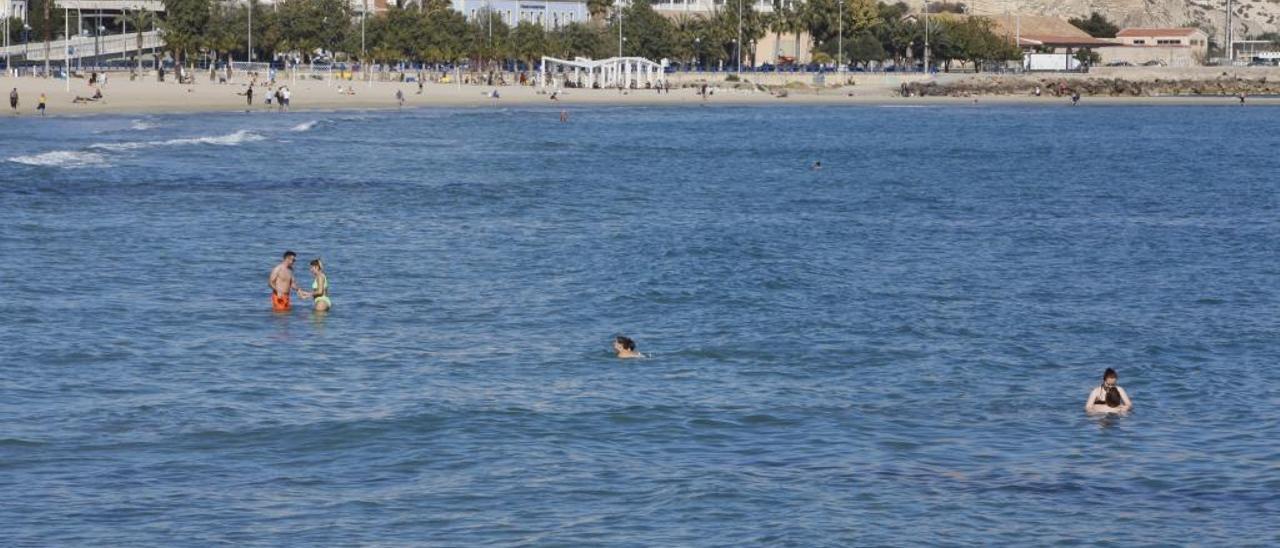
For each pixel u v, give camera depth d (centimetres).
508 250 9244
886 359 6012
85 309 6762
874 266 8812
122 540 3616
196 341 6103
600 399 5188
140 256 8519
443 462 4362
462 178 14388
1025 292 7925
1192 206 13112
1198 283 8375
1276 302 7719
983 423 4950
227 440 4553
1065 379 5697
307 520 3806
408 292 7531
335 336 6303
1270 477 4334
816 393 5356
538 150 18612
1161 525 3872
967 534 3772
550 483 4156
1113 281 8412
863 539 3719
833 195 13700
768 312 7094
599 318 6894
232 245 9106
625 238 9981
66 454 4344
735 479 4216
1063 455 4553
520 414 4941
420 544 3644
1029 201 13400
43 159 14125
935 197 13662
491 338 6359
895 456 4506
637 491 4097
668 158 18012
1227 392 5525
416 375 5559
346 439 4591
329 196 12281
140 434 4591
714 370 5747
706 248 9469
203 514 3831
